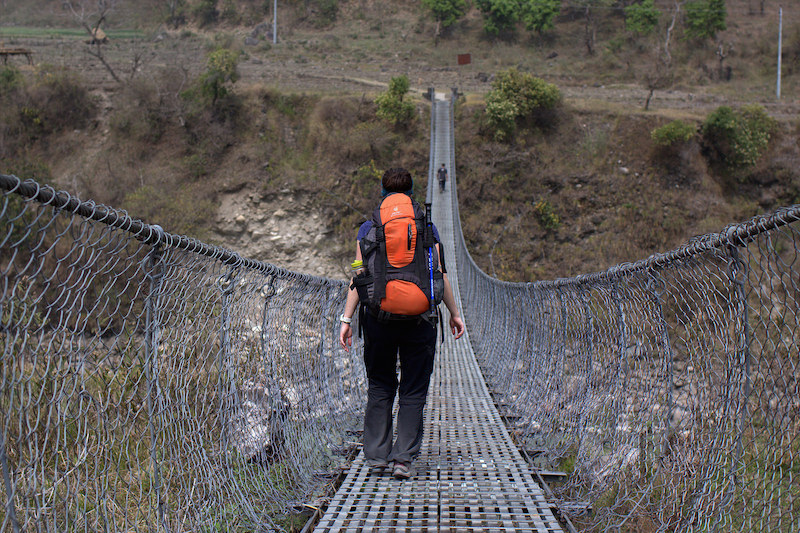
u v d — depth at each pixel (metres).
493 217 27.56
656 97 36.22
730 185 28.39
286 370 3.88
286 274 3.70
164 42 48.78
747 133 28.23
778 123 29.78
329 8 57.09
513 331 6.88
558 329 4.75
